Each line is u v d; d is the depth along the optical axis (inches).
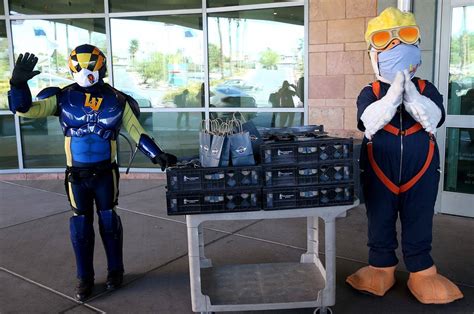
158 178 288.7
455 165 206.8
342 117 241.4
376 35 124.3
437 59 203.3
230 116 274.4
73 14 287.6
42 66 295.1
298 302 120.6
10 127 300.0
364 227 194.4
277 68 259.6
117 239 142.3
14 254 173.0
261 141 121.8
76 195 135.9
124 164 295.7
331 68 239.8
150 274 154.6
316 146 116.1
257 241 182.1
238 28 265.3
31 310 132.3
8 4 289.4
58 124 297.4
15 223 208.5
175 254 171.0
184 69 281.3
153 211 224.2
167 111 287.1
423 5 201.6
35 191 266.4
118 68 289.7
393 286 141.6
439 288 129.5
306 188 116.8
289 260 162.9
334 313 127.4
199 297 118.7
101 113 132.3
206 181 115.1
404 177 128.6
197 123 283.6
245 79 268.5
